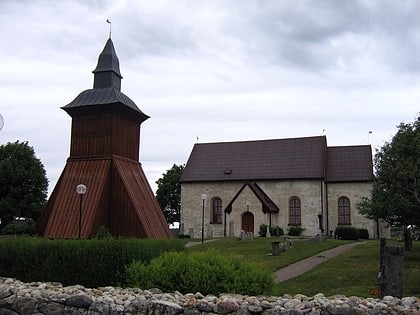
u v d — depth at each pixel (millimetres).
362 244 30000
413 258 21500
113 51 25297
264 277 8156
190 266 8047
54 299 7422
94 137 22609
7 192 51531
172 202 63438
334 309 6457
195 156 51969
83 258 11625
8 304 7637
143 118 24781
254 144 51188
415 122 23156
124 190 21547
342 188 45469
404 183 20812
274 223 45625
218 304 6699
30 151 53406
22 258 11828
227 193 48062
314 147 48469
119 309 6988
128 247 11703
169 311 6742
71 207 21250
